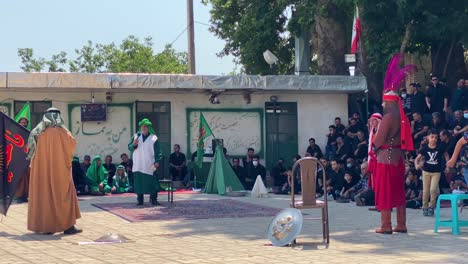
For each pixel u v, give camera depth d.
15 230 12.84
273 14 29.53
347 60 23.36
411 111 21.19
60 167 12.22
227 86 22.23
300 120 23.92
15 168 13.12
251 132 23.58
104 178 20.56
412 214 14.84
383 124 11.79
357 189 18.17
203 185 22.41
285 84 22.70
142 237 11.87
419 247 10.45
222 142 22.53
